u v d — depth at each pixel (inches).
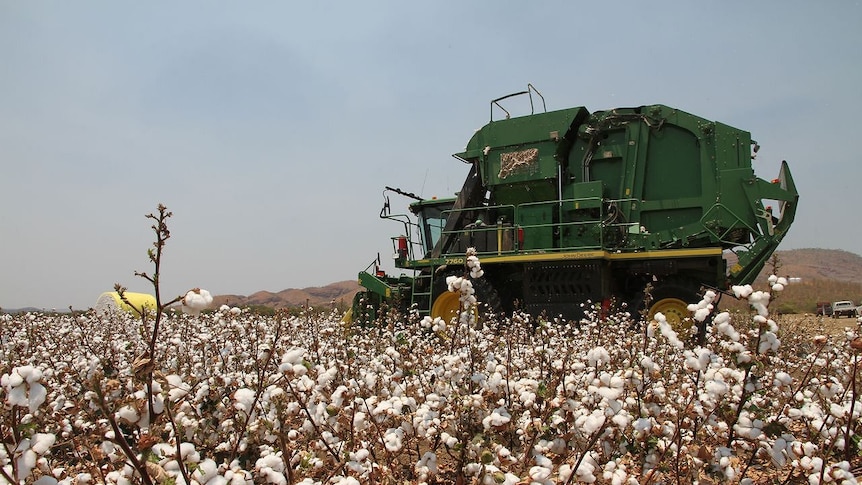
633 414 132.2
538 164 482.3
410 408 137.9
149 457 86.0
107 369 121.7
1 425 92.9
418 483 121.6
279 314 191.2
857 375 157.0
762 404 148.5
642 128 467.2
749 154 434.6
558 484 111.4
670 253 419.5
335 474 121.5
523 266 458.6
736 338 122.0
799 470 119.7
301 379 121.4
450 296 484.7
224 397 155.5
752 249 413.4
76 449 139.3
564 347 245.9
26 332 258.2
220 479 88.3
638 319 410.3
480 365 169.3
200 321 247.9
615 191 472.7
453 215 531.2
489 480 108.0
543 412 141.9
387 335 270.5
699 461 121.6
